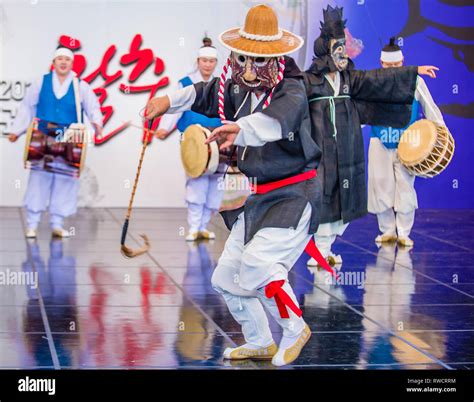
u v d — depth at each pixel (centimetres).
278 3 1033
